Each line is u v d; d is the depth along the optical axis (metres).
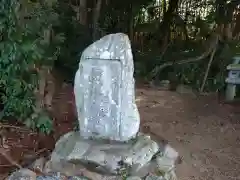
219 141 3.57
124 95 2.39
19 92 3.15
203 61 6.07
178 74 6.19
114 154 2.30
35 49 3.18
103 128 2.47
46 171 2.35
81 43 5.57
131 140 2.49
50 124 3.30
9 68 3.03
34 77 3.34
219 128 3.96
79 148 2.39
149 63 6.91
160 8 8.46
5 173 2.55
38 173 2.35
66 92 4.62
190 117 4.37
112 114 2.43
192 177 2.71
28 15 3.30
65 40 5.17
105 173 2.26
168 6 7.86
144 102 5.02
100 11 6.54
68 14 5.56
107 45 2.39
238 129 3.96
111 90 2.39
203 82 5.71
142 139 2.55
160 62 6.73
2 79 3.07
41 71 3.84
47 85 4.31
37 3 3.75
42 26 3.61
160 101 5.09
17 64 3.05
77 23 5.60
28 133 3.31
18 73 3.12
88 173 2.27
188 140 3.54
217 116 4.44
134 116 2.46
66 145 2.49
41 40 3.53
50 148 3.02
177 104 4.97
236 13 6.59
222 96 5.45
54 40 4.41
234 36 6.52
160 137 3.55
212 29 6.91
